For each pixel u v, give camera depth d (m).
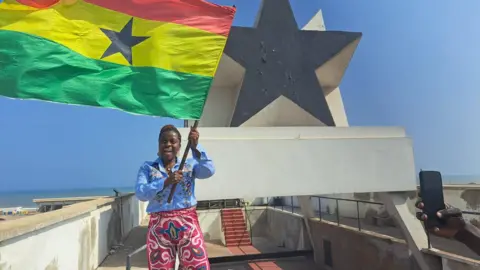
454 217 2.37
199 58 5.21
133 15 5.23
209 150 9.43
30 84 4.62
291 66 13.21
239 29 13.00
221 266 16.33
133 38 5.17
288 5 13.84
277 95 12.73
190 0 5.36
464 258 8.93
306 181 9.80
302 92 13.00
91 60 4.95
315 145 9.99
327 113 13.10
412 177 10.35
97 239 11.48
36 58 4.69
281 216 22.73
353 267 13.99
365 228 14.44
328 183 9.90
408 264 10.88
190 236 3.94
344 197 19.05
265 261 17.17
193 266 3.91
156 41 5.16
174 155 4.10
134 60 5.07
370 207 16.62
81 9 5.09
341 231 15.01
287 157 9.80
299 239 19.50
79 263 9.34
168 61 5.12
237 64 12.73
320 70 14.19
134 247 14.77
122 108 4.86
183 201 3.97
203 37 5.27
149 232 4.02
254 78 12.76
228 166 9.47
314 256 17.33
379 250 12.41
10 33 4.68
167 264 3.92
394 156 10.35
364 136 10.61
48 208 19.95
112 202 14.06
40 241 6.70
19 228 5.57
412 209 10.49
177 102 5.04
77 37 4.97
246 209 25.36
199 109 5.08
